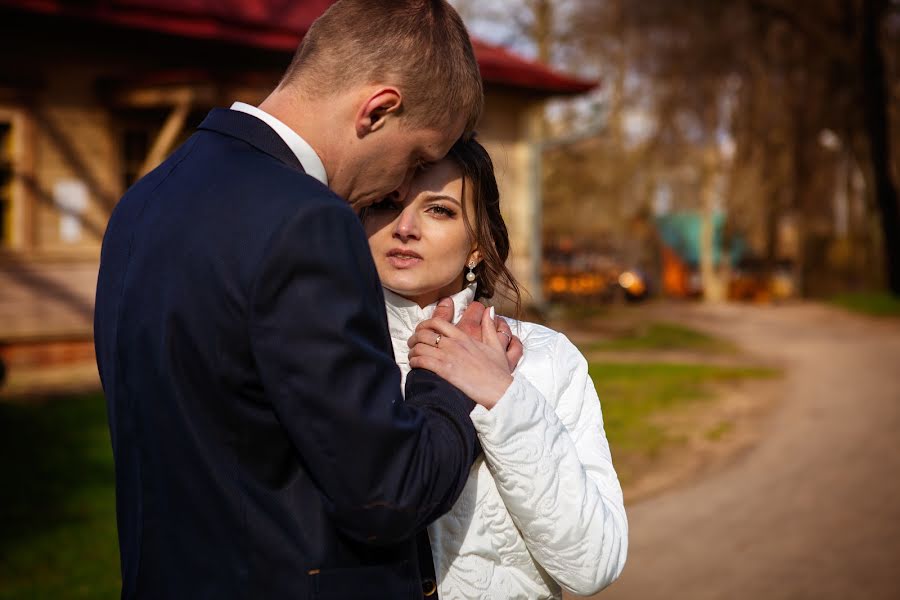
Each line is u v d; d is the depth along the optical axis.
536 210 16.84
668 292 34.47
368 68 1.58
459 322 1.80
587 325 18.67
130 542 1.58
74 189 11.35
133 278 1.56
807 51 27.55
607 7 29.59
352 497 1.43
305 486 1.50
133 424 1.54
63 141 11.22
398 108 1.61
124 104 11.32
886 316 22.25
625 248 34.59
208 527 1.48
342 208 1.49
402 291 1.83
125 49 11.70
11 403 8.23
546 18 30.02
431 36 1.62
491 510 1.78
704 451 7.32
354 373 1.43
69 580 4.23
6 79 10.66
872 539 5.16
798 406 9.38
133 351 1.53
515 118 16.53
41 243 11.10
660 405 9.28
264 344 1.42
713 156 32.03
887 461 7.01
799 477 6.55
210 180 1.54
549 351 1.90
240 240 1.45
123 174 11.87
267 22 12.31
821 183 34.38
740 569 4.70
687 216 35.22
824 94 27.91
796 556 4.88
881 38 25.09
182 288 1.47
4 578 4.23
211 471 1.47
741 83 29.55
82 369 10.72
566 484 1.67
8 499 5.44
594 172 33.91
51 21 10.88
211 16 11.75
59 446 6.71
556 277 28.09
